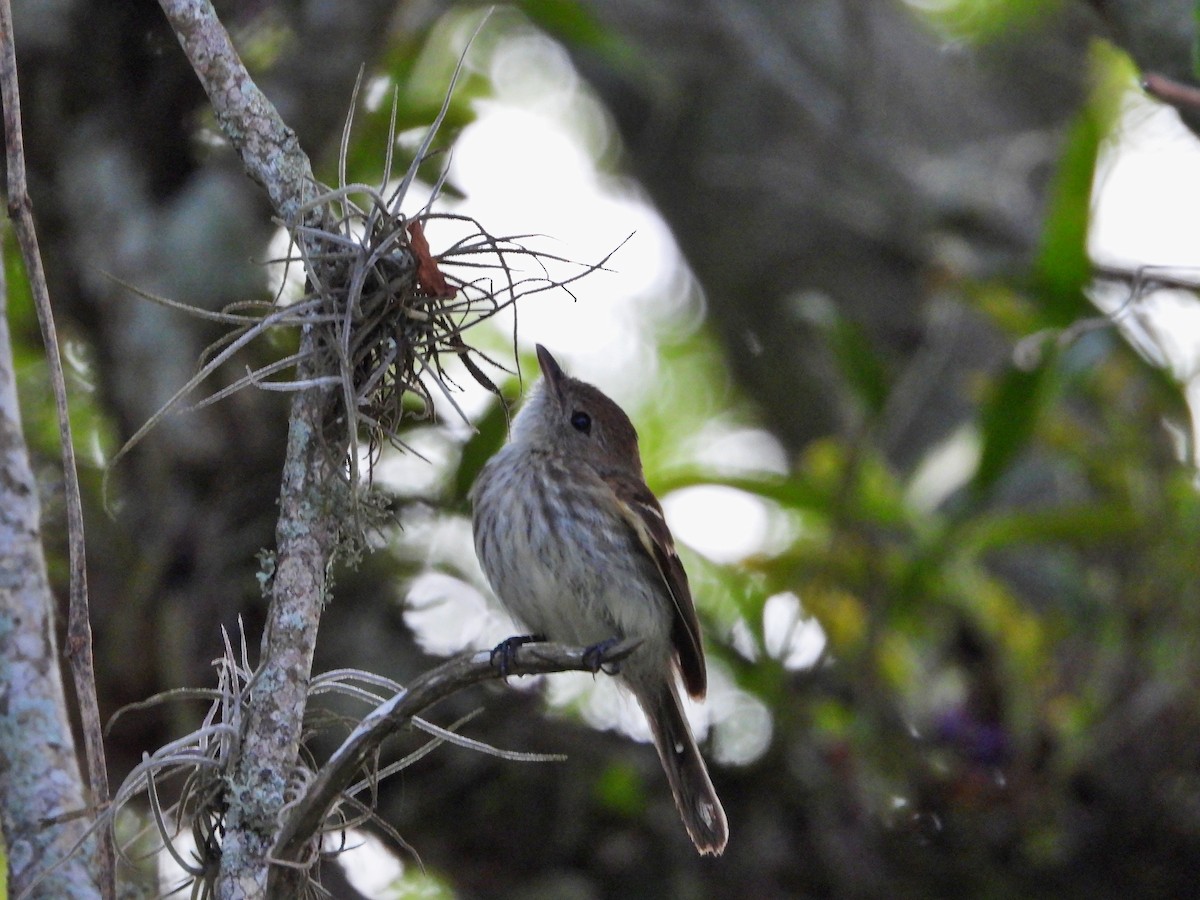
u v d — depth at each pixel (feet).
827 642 36.42
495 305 19.61
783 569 37.22
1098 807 35.47
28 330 35.22
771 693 36.32
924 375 37.93
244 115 18.54
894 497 37.88
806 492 37.47
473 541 32.94
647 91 47.78
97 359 34.12
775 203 47.32
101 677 32.48
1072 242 36.17
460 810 35.58
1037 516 36.42
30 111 33.91
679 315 53.62
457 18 43.47
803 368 46.93
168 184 34.81
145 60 34.17
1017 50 50.78
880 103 47.52
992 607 36.37
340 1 35.06
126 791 17.44
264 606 33.19
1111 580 36.47
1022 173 46.50
